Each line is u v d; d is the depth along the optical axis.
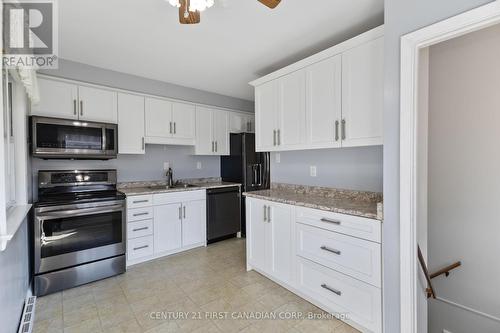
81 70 2.76
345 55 1.99
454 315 2.12
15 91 2.05
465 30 1.23
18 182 2.09
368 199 2.20
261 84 2.83
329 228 1.91
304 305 2.07
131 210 2.85
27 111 2.32
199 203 3.47
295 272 2.19
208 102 3.93
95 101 2.81
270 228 2.44
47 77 2.51
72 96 2.66
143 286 2.41
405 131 1.44
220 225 3.72
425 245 1.69
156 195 3.05
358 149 2.30
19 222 1.45
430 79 2.17
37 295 2.21
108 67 2.89
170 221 3.18
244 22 1.96
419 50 1.48
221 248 3.47
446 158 2.11
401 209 1.47
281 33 2.14
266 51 2.49
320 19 1.93
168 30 2.07
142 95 3.19
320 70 2.19
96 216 2.54
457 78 2.03
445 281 2.16
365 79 1.86
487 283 1.94
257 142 2.90
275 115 2.65
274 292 2.28
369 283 1.66
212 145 3.94
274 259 2.41
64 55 2.55
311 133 2.28
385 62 1.53
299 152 2.86
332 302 1.90
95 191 2.97
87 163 3.02
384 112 1.54
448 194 2.11
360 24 2.00
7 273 1.43
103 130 2.76
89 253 2.49
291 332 1.76
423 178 1.66
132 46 2.36
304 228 2.10
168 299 2.18
